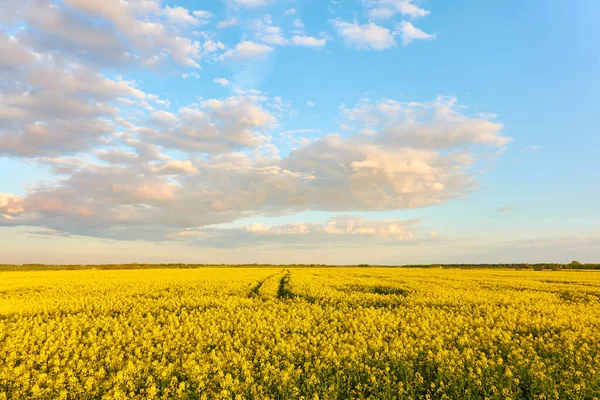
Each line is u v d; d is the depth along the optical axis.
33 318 14.32
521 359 7.95
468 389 6.62
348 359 8.15
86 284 28.08
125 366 7.99
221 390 6.65
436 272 48.38
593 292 22.28
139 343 10.17
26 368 8.22
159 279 33.00
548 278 34.12
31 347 9.81
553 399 6.40
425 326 11.12
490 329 11.41
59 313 16.05
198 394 6.80
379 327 11.46
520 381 7.20
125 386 7.06
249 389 6.89
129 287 25.94
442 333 10.43
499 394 6.50
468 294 19.91
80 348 9.45
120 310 16.44
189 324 11.84
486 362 7.67
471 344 9.48
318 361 7.79
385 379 7.04
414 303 17.47
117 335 10.77
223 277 35.34
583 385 6.58
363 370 7.58
